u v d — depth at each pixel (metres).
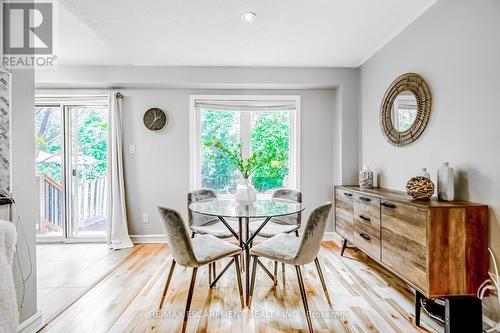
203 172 3.89
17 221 1.70
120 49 2.95
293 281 2.50
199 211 2.21
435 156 2.20
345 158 3.57
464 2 1.89
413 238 1.87
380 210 2.33
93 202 3.94
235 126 3.90
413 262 1.87
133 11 2.19
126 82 3.48
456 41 1.96
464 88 1.91
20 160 1.73
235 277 2.60
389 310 2.02
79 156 3.86
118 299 2.19
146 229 3.75
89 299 2.19
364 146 3.41
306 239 1.84
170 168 3.76
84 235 3.80
